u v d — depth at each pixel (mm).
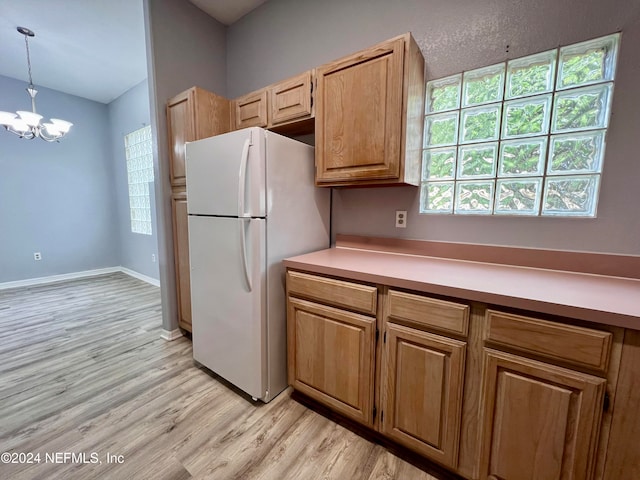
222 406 1628
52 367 2018
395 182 1446
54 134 3137
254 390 1609
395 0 1680
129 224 4668
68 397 1697
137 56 3232
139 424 1487
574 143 1283
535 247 1384
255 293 1530
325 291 1406
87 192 4602
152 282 4266
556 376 887
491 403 1010
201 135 2074
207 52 2508
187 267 2301
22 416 1538
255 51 2441
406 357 1186
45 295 3666
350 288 1314
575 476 890
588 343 833
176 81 2305
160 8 2166
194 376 1917
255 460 1281
